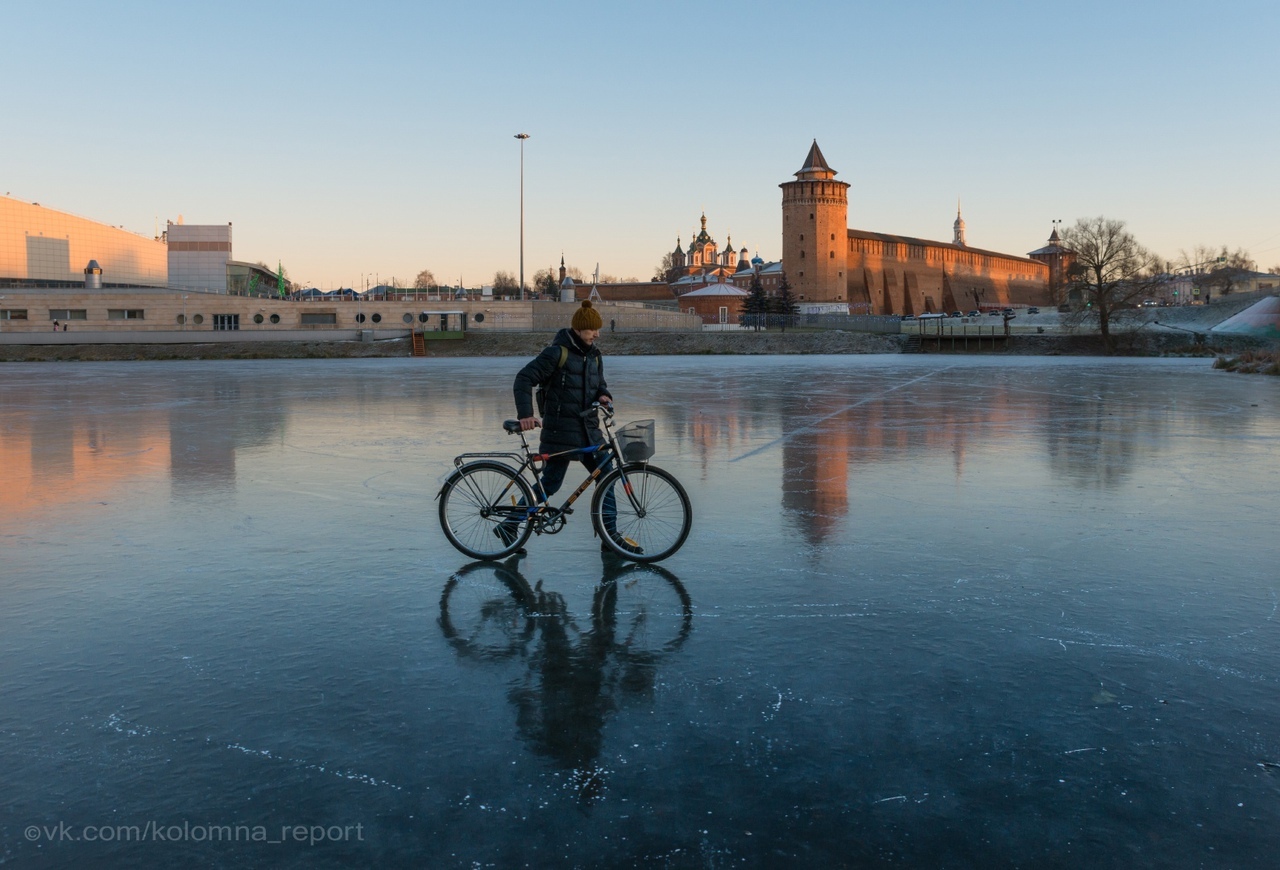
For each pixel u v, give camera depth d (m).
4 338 74.31
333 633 5.05
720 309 130.62
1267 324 73.38
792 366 44.34
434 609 5.49
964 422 16.20
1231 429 15.03
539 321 86.00
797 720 3.90
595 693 4.20
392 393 24.34
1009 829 3.07
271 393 24.45
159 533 7.55
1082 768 3.48
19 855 2.93
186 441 13.63
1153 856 2.92
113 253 127.75
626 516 6.62
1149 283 77.56
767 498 8.99
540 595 5.77
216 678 4.38
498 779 3.40
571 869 2.84
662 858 2.90
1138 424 15.83
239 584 6.04
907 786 3.35
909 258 165.00
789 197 144.38
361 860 2.89
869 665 4.52
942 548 6.95
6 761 3.54
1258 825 3.10
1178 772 3.45
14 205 113.94
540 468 6.69
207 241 118.06
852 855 2.93
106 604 5.59
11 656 4.67
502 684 4.30
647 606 5.53
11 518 8.12
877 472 10.59
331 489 9.59
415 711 4.00
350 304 83.44
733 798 3.26
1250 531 7.51
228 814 3.16
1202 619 5.22
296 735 3.76
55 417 17.42
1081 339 78.31
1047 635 4.96
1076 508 8.48
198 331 78.81
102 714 3.97
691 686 4.27
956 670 4.45
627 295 150.12
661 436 14.10
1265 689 4.23
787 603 5.57
